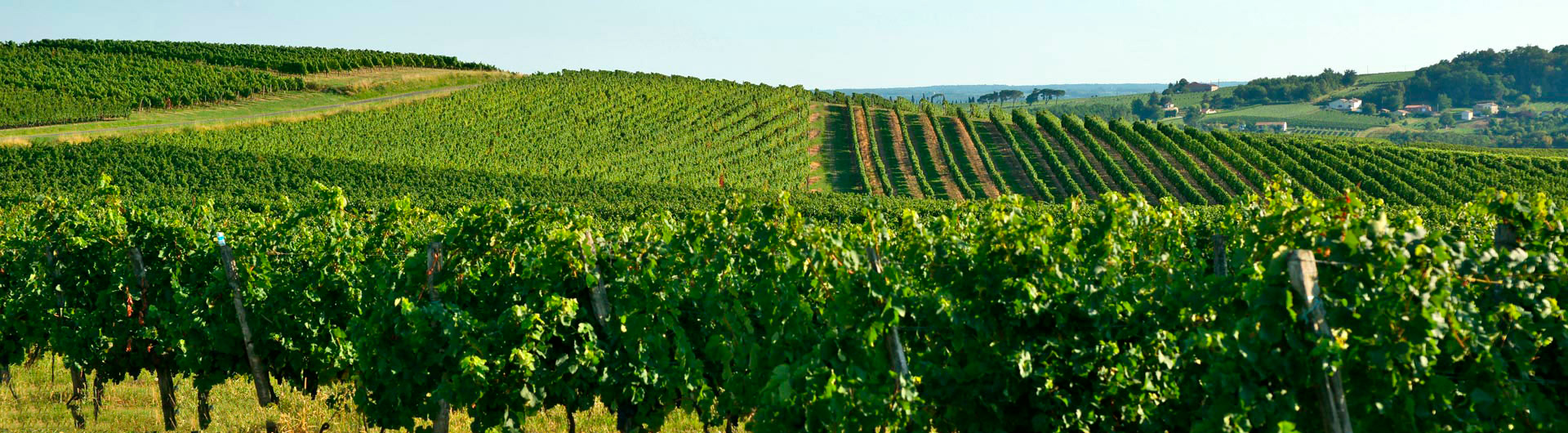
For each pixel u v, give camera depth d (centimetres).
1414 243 381
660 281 647
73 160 5297
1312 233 409
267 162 5622
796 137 8350
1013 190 6372
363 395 743
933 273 547
